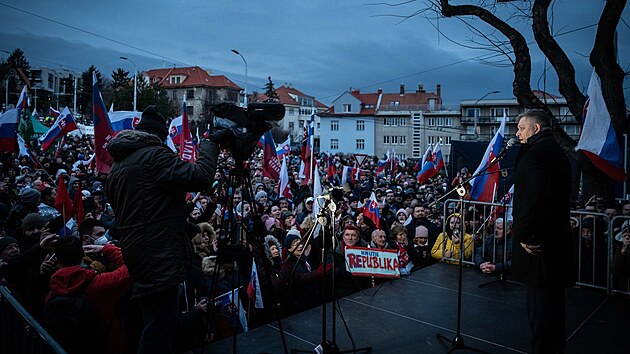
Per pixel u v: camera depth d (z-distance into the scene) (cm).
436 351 400
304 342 418
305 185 1301
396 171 2664
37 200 730
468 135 6706
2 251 484
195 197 927
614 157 698
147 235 276
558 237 327
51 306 339
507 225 651
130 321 404
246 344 412
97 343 354
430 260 784
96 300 354
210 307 366
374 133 7338
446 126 6962
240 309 480
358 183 1767
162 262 276
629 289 546
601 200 862
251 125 321
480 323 463
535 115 348
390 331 443
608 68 872
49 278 443
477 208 832
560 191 328
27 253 440
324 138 7575
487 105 6738
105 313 361
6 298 319
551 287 327
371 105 7625
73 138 3200
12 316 307
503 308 506
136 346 403
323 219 381
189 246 299
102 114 854
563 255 330
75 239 367
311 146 1163
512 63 973
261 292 507
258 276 509
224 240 342
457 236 694
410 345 412
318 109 10238
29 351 277
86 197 831
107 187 291
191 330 425
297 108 9962
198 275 477
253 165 2055
